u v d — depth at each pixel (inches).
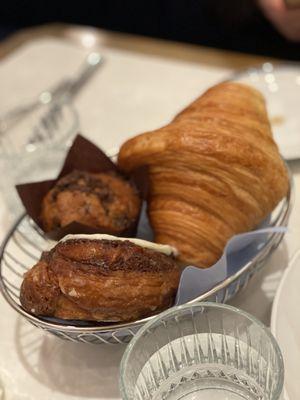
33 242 14.0
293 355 10.6
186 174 12.1
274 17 27.5
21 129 20.8
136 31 38.4
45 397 11.4
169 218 12.3
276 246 12.6
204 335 10.5
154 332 10.2
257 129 12.6
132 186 13.3
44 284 10.5
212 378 10.6
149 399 10.3
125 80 22.8
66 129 20.0
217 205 12.1
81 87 22.8
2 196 17.3
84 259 10.4
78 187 12.9
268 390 9.8
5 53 26.6
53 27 27.8
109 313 10.4
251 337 10.0
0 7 42.4
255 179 11.9
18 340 12.6
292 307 11.4
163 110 20.8
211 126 12.1
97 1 39.2
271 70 20.5
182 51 24.1
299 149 16.6
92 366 11.8
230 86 13.5
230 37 33.1
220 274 11.3
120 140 19.5
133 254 10.5
